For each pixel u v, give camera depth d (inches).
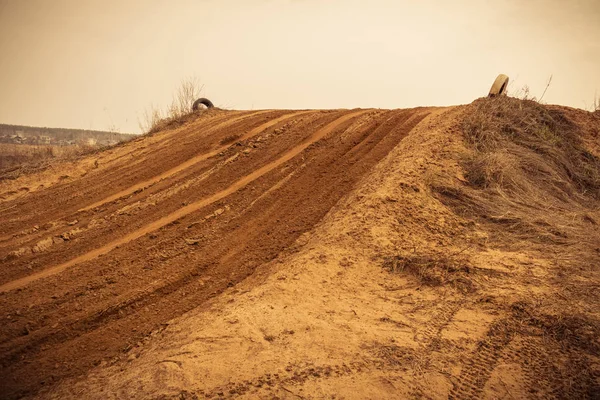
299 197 343.3
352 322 174.2
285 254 257.3
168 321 206.2
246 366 147.0
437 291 201.5
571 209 310.5
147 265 269.4
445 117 426.6
